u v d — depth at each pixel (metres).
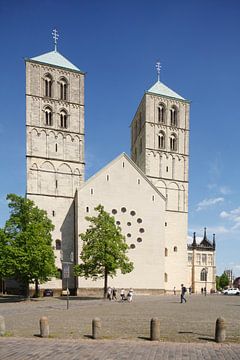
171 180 84.75
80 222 72.69
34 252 51.72
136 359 14.05
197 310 36.47
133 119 97.38
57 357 14.41
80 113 79.56
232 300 57.09
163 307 40.53
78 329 22.06
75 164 77.31
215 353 15.23
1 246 52.69
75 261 72.75
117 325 24.11
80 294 70.19
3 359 14.13
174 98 88.00
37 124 75.31
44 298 60.12
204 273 116.62
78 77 80.44
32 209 56.19
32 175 73.50
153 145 84.69
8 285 74.31
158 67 91.94
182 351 15.58
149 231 77.81
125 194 77.31
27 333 20.52
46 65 77.69
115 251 58.09
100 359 14.06
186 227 83.94
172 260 81.44
